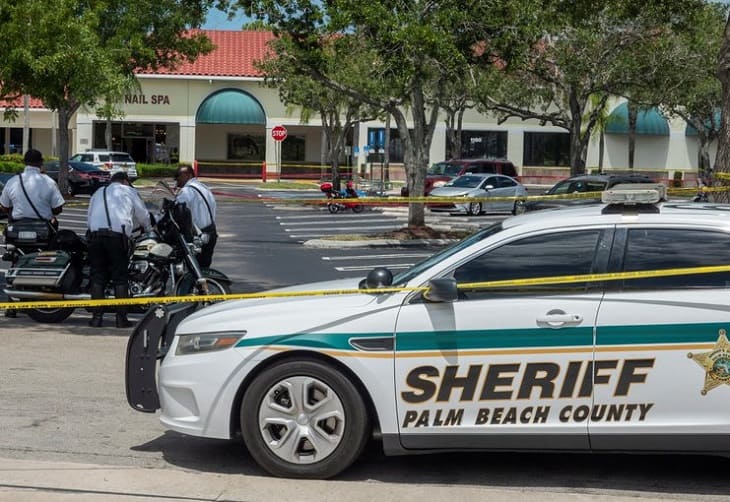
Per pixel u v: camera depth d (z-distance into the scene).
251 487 5.81
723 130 12.79
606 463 6.48
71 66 16.66
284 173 56.44
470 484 6.02
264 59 42.12
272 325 5.95
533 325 5.74
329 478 5.95
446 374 5.80
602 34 31.03
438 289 5.73
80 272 11.58
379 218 30.97
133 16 29.78
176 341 6.20
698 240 5.82
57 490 5.71
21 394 8.17
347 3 20.41
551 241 5.95
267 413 5.95
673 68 31.61
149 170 51.69
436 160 56.31
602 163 52.97
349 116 39.66
